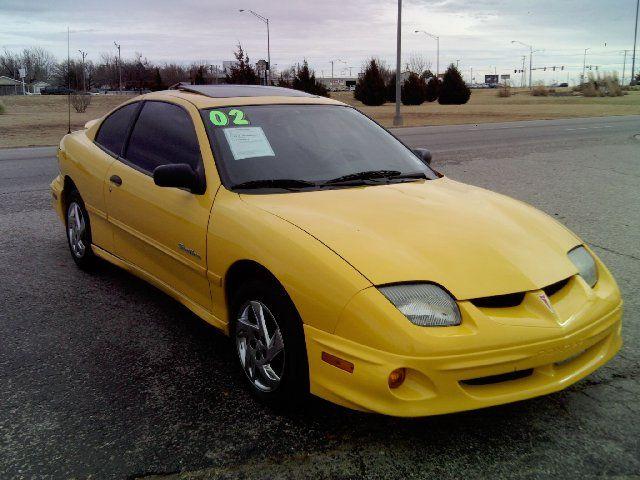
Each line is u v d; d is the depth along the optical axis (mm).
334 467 2684
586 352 3012
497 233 3164
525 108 42156
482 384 2707
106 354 3811
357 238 2953
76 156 5277
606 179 10328
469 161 12742
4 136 19703
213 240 3439
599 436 2908
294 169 3768
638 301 4621
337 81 133125
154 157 4281
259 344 3178
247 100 4246
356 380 2641
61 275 5328
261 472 2648
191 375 3539
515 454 2775
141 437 2904
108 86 105750
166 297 4828
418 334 2568
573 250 3303
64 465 2686
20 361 3697
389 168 4051
